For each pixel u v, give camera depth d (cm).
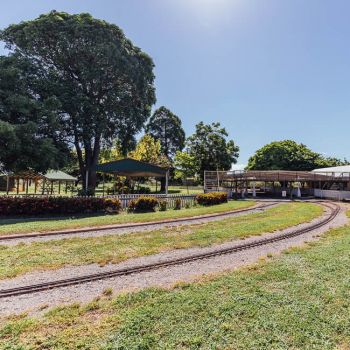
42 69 3275
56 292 639
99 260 876
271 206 2681
